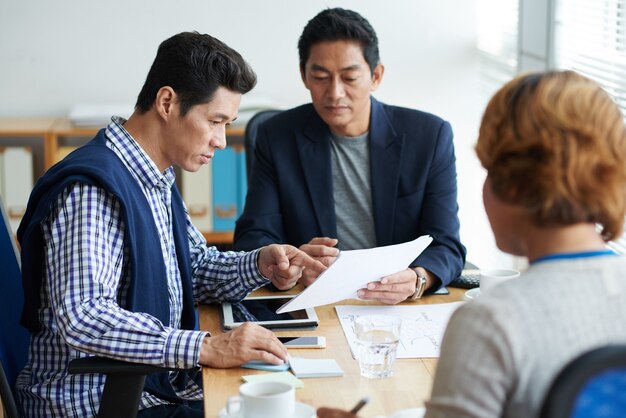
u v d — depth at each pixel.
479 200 4.26
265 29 4.03
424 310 2.00
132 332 1.68
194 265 2.14
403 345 1.76
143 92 1.90
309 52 2.33
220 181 3.78
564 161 0.98
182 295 2.04
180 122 1.87
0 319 1.84
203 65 1.85
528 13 3.41
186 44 1.86
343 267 1.82
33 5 3.92
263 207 2.44
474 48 4.14
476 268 2.41
